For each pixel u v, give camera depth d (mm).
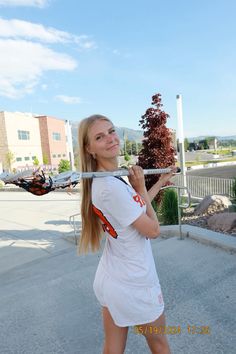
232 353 2096
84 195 1595
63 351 2283
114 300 1407
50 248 6941
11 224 9992
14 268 5617
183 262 3738
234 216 5043
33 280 4402
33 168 1353
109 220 1370
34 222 10031
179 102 10445
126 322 1421
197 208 6879
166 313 2627
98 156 1493
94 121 1470
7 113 37906
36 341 2451
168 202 6602
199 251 4070
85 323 2654
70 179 1237
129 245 1381
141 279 1400
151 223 1376
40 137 46375
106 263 1474
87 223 1621
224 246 4020
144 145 7508
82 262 4914
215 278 3227
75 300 3145
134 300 1393
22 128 41062
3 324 2783
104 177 1350
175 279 3283
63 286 3533
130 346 2244
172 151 7395
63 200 14023
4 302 3270
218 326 2398
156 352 1532
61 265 5023
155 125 7281
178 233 4809
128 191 1348
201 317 2533
